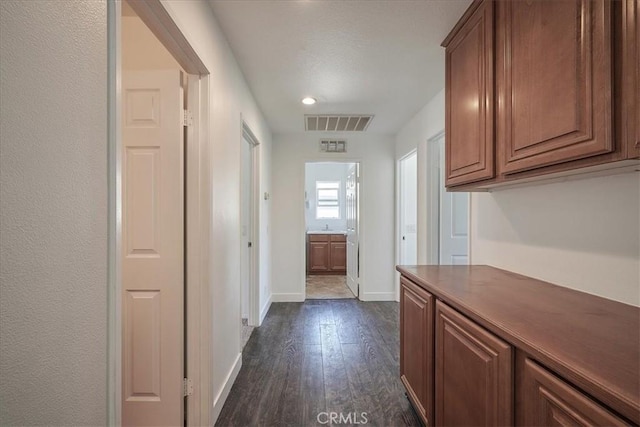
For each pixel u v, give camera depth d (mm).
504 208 1944
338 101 3178
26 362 612
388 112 3514
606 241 1268
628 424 617
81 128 746
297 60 2346
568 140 1066
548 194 1584
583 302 1233
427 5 1727
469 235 2359
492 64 1521
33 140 621
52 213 667
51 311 667
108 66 836
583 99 1007
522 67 1303
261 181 3578
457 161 1890
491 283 1588
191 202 1681
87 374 771
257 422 1836
